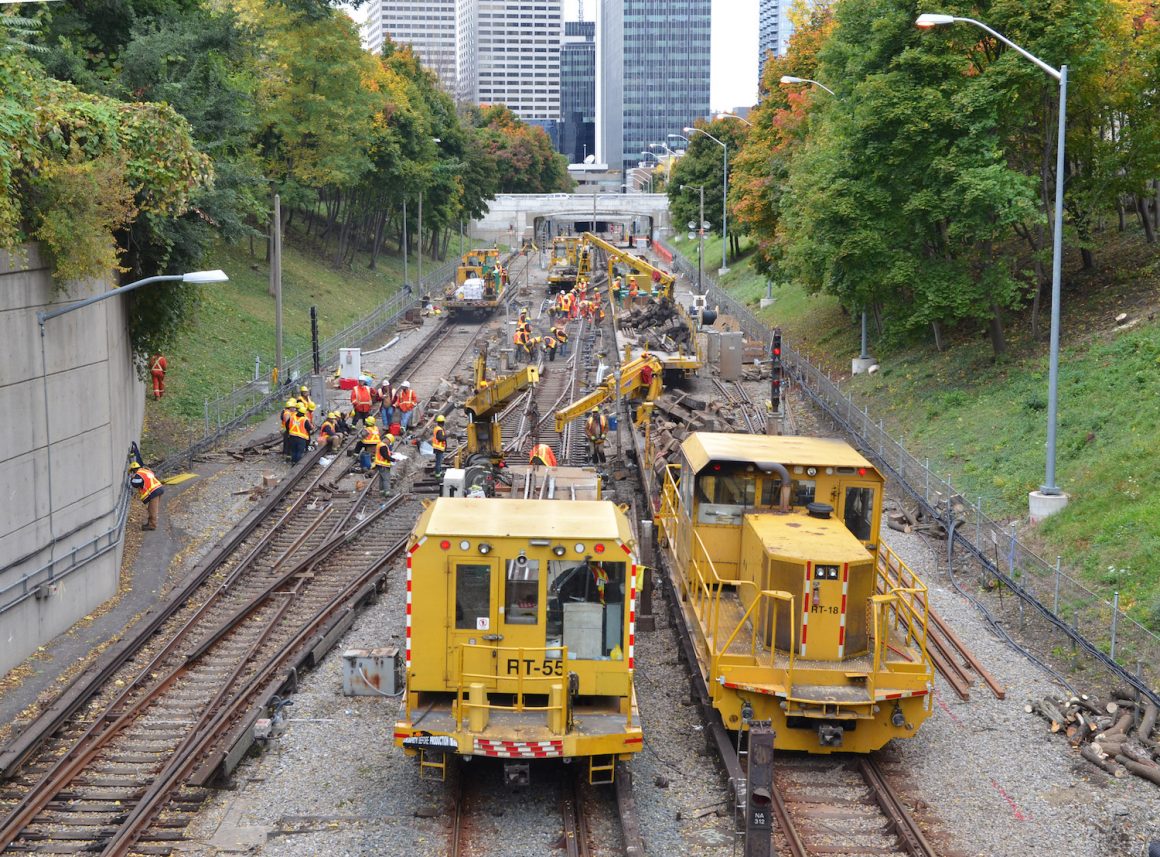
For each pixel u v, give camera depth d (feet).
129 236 79.36
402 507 87.56
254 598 63.57
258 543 75.20
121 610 61.77
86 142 59.52
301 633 57.52
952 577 69.10
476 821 40.47
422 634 40.83
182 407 112.98
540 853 38.22
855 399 117.60
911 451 93.66
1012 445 83.41
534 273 314.96
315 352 124.36
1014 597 64.49
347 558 73.20
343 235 238.07
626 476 94.99
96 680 50.34
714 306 210.59
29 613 54.19
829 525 49.32
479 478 67.72
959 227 95.76
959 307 98.07
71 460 59.52
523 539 40.34
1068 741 47.67
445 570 40.52
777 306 192.13
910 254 101.14
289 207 224.53
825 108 130.11
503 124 459.73
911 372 113.70
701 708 49.80
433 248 315.17
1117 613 55.01
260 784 42.73
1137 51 101.96
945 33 95.35
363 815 40.57
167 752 44.86
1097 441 75.66
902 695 43.83
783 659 45.44
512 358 157.17
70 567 58.59
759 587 47.34
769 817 34.09
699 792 43.09
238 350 142.92
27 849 37.37
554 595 40.73
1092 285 106.73
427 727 40.27
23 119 51.93
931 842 39.01
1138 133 101.04
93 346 62.59
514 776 40.47
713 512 51.70
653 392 106.11
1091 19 92.02
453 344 179.52
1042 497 70.28
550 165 463.83
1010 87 94.32
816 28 175.11
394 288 249.75
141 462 78.33
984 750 46.88
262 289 182.91
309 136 186.91
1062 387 87.25
